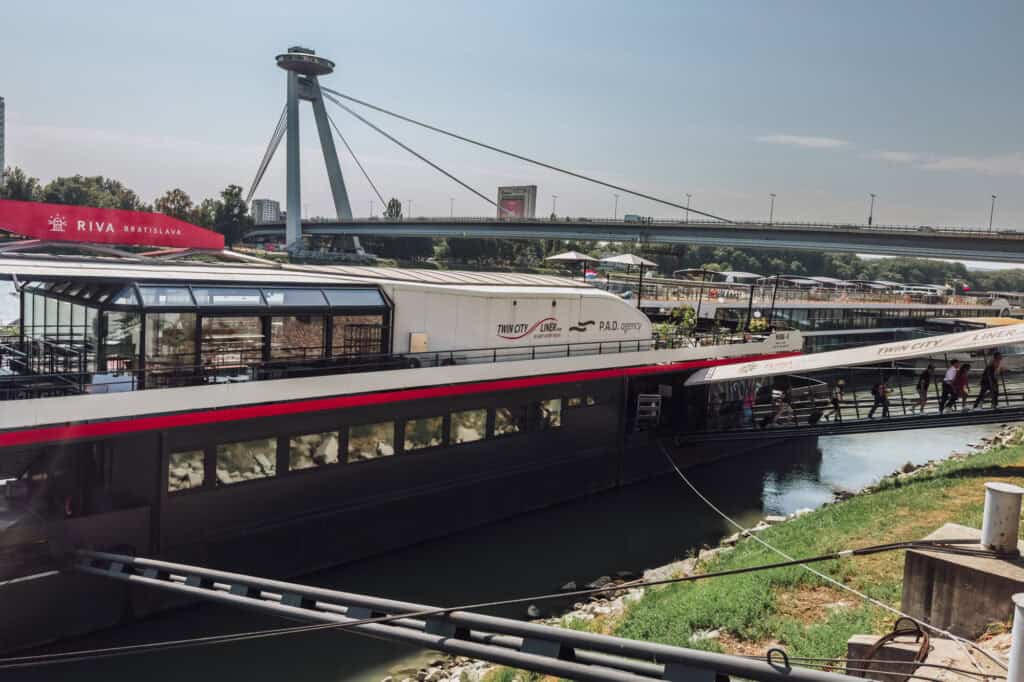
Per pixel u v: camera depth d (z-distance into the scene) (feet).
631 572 67.46
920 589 33.19
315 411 61.05
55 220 95.86
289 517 60.18
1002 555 32.63
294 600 28.48
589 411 87.04
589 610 58.44
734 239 271.49
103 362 56.13
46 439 47.78
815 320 202.49
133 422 51.08
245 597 31.04
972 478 73.87
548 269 449.48
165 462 52.75
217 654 50.88
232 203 437.99
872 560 52.70
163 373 53.11
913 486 74.69
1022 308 325.01
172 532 53.47
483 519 76.28
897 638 30.12
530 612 58.44
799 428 92.27
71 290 61.31
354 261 405.80
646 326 96.07
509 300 79.46
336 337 65.92
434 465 71.10
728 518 79.87
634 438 93.81
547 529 77.87
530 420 80.38
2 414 46.11
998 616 31.07
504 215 493.36
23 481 53.62
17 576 46.78
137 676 47.93
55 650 48.52
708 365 102.27
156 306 53.98
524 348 82.28
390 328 70.08
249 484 57.41
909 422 86.69
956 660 28.07
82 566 48.01
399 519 68.28
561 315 85.51
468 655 21.38
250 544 57.57
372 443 65.87
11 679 46.34
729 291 218.38
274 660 50.70
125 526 51.03
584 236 311.47
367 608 25.22
